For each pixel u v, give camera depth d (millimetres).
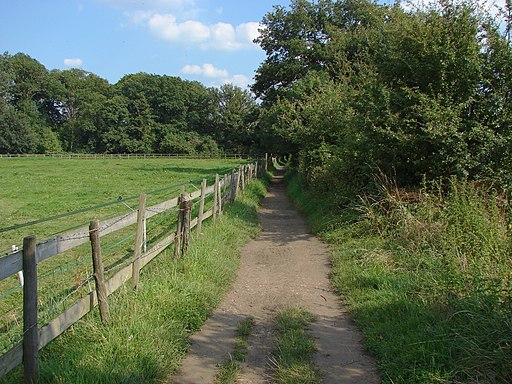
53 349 4156
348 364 4289
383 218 8883
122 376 3686
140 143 74375
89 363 3799
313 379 3953
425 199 8281
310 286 6840
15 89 83438
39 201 17188
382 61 10305
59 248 3893
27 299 3393
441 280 5418
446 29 9117
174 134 76750
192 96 81750
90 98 86750
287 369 4125
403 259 6871
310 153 17062
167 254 7270
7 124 68312
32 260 3420
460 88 9062
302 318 5422
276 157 47844
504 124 8688
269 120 25047
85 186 22922
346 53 21516
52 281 6762
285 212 15172
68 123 80312
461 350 3893
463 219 6949
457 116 8711
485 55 9047
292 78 30594
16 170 35188
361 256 7688
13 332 4527
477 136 8523
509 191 7887
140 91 77688
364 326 5090
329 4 31047
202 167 41062
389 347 4359
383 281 6188
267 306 5965
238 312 5723
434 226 7305
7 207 15711
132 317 4566
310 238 10469
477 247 6262
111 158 64125
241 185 17094
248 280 7148
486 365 3641
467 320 4344
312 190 16109
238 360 4367
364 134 9977
